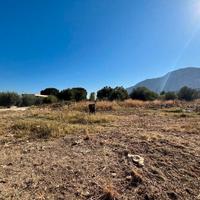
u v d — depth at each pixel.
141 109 19.17
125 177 4.51
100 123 10.73
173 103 24.30
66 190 4.04
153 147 6.13
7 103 38.91
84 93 40.16
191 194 4.21
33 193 3.91
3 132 8.38
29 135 7.86
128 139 6.91
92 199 3.83
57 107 21.09
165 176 4.70
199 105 21.20
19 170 4.72
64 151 5.89
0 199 3.68
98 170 4.77
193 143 6.74
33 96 42.62
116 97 32.38
